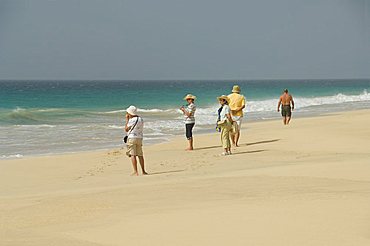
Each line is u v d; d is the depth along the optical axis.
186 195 9.56
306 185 10.19
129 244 6.42
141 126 14.51
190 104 19.70
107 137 25.77
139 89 115.31
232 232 6.71
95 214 8.32
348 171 11.90
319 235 6.39
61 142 23.88
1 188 13.20
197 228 7.00
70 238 6.81
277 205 8.13
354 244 6.00
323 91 99.94
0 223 8.03
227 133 17.73
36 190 12.67
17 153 20.45
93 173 15.30
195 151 19.28
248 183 10.73
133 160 14.42
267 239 6.33
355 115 33.09
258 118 36.97
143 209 8.49
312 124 27.50
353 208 7.72
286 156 16.70
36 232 7.25
